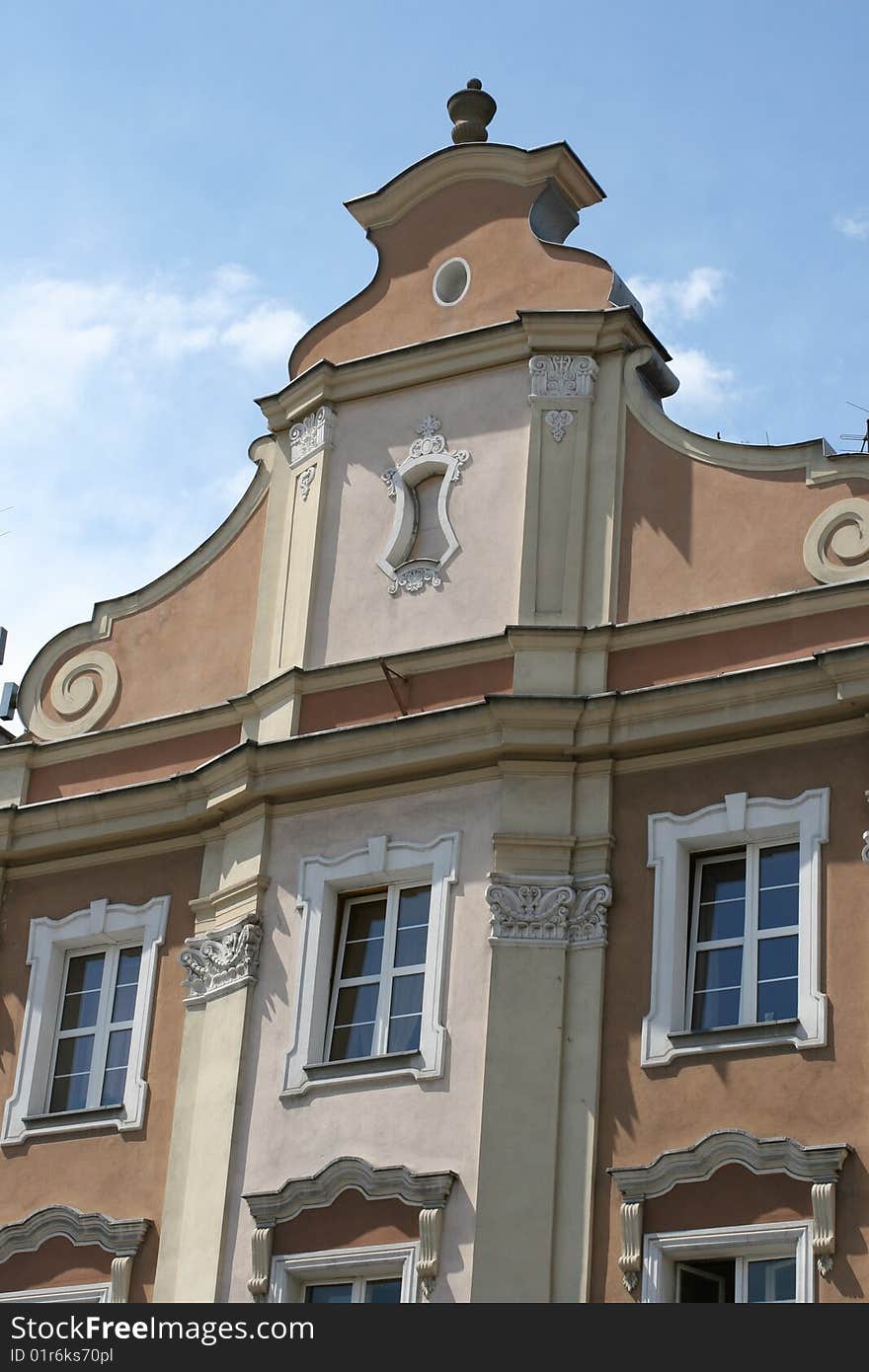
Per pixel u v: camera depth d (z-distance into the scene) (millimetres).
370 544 24750
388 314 25844
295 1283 21672
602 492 23844
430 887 22906
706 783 22172
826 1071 20500
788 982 21188
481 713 22875
